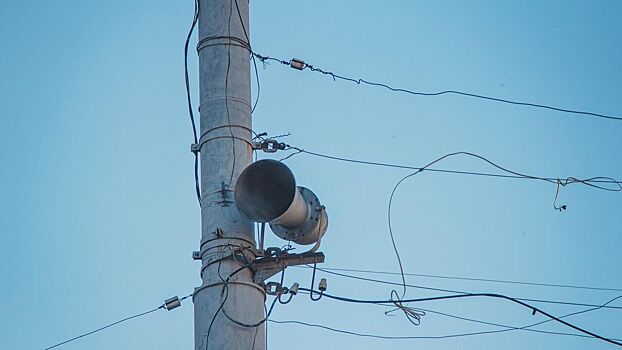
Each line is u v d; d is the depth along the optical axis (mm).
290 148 15273
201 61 15352
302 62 17875
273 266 13953
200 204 14422
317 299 14219
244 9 15758
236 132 14711
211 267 13734
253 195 13781
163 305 14523
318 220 14117
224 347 13125
